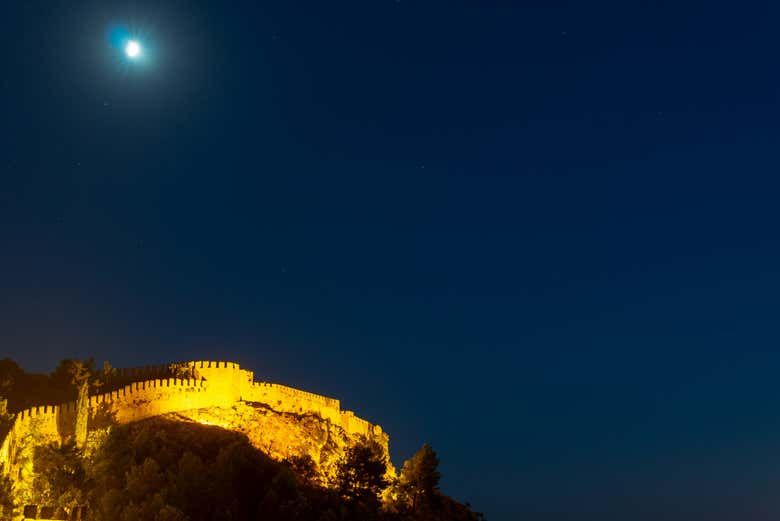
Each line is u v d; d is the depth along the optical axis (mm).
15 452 91250
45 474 88312
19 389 119688
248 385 132000
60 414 98938
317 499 107312
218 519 86812
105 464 90750
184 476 88875
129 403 111562
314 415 136125
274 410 132000
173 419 115438
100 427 103438
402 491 128125
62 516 82750
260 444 118875
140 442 97438
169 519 80562
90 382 120500
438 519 127375
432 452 131500
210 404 125375
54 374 123375
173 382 120062
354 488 115375
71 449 92438
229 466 96438
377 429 151500
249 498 97188
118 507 83250
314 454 124375
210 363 128500
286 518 94125
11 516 79062
